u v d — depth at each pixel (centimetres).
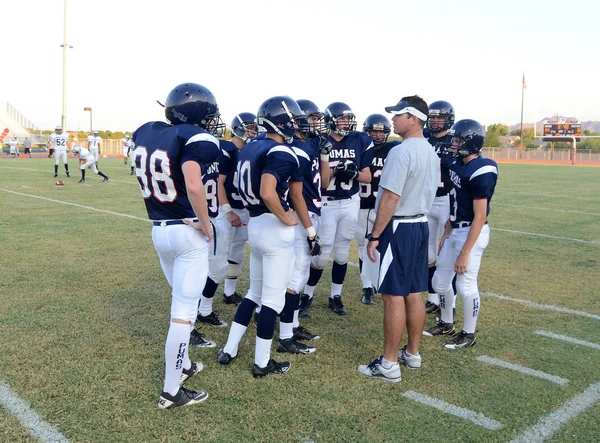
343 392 324
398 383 338
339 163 460
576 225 977
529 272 628
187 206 296
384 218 335
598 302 515
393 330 337
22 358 354
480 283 578
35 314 439
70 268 589
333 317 469
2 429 271
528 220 1030
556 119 5675
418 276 348
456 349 397
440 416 297
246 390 324
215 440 268
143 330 411
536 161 4759
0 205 1048
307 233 363
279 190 328
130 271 582
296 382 336
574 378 348
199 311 439
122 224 869
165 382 296
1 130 4631
